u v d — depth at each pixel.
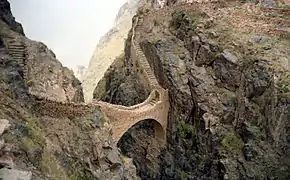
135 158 48.34
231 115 41.38
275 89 37.41
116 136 37.91
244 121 39.88
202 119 41.94
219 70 42.88
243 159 38.69
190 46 46.16
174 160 44.44
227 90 42.41
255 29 44.06
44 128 25.14
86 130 28.14
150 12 54.66
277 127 37.09
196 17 47.91
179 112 44.44
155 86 45.75
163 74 45.88
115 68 58.88
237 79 41.44
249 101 39.94
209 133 41.31
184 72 44.94
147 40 49.22
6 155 14.09
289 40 41.78
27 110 24.09
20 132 19.30
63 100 28.95
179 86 44.22
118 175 26.70
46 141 22.55
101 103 36.09
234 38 43.53
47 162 19.56
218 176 39.88
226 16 47.28
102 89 60.00
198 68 44.53
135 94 49.16
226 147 39.88
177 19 49.06
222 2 50.91
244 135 39.62
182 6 50.94
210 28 45.81
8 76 24.55
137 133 48.75
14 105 22.50
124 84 51.31
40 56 34.59
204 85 43.00
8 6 38.78
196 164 42.41
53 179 18.22
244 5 50.19
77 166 24.45
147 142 47.69
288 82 37.22
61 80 32.84
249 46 42.00
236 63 41.34
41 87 30.27
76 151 25.45
